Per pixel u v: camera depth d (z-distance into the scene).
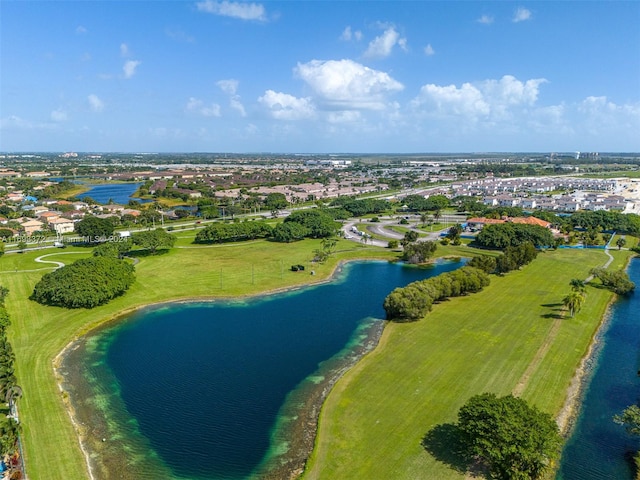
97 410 76.06
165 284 142.88
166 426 71.81
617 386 82.06
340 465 60.31
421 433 66.69
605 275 140.12
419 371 85.56
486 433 58.28
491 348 94.94
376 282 152.25
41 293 120.38
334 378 86.50
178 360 94.50
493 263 150.12
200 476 60.81
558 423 70.19
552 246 192.88
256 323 114.81
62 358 94.88
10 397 69.00
